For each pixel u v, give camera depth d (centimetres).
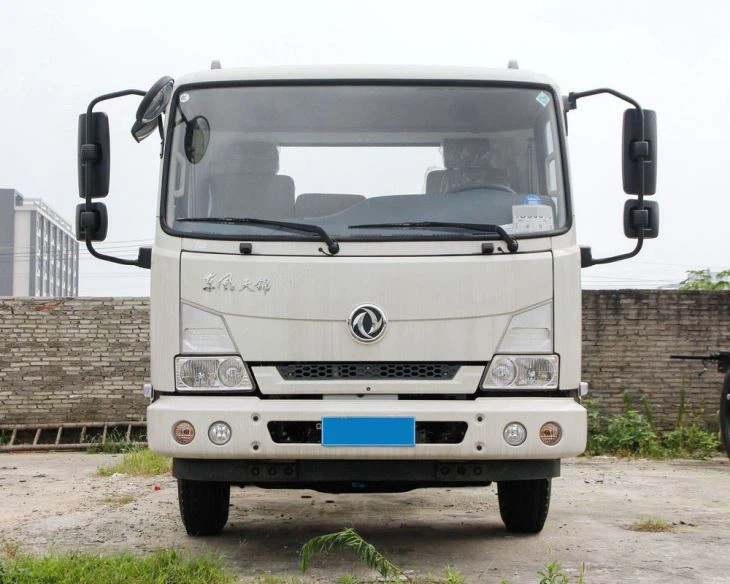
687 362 1547
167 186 668
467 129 680
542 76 693
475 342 643
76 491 1069
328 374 644
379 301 641
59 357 1692
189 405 636
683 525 836
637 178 677
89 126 667
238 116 678
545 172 676
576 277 658
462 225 653
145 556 673
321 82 683
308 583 608
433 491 1057
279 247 648
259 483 701
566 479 1174
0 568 591
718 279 1934
